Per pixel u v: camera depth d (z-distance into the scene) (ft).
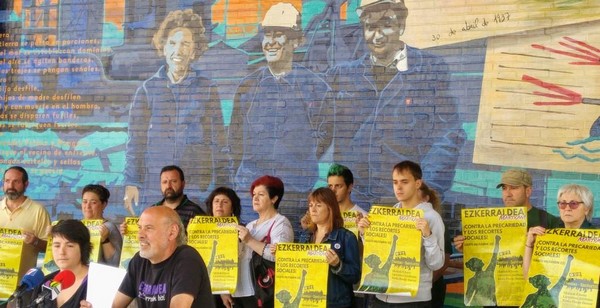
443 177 28.66
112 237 27.30
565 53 27.53
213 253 25.52
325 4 30.32
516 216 22.82
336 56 30.12
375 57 29.66
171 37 32.14
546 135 27.63
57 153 33.24
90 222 26.73
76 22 33.32
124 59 32.68
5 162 33.78
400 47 29.37
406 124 29.19
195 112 31.71
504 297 22.66
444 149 28.71
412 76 29.19
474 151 28.35
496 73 28.25
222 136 31.35
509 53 28.14
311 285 23.50
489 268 22.85
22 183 29.86
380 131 29.48
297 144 30.40
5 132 33.83
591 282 21.02
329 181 27.17
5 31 34.01
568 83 27.48
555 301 21.34
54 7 33.58
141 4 32.58
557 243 21.54
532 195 27.71
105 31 32.99
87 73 33.09
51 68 33.50
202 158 31.53
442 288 25.96
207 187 31.40
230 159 31.19
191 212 28.30
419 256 22.82
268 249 25.27
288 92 30.60
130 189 32.30
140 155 32.27
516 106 27.99
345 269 23.38
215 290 25.27
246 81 31.14
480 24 28.48
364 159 29.58
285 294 23.65
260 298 25.17
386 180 29.30
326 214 24.00
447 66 28.81
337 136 29.94
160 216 18.19
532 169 27.71
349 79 29.94
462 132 28.53
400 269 22.89
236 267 25.36
